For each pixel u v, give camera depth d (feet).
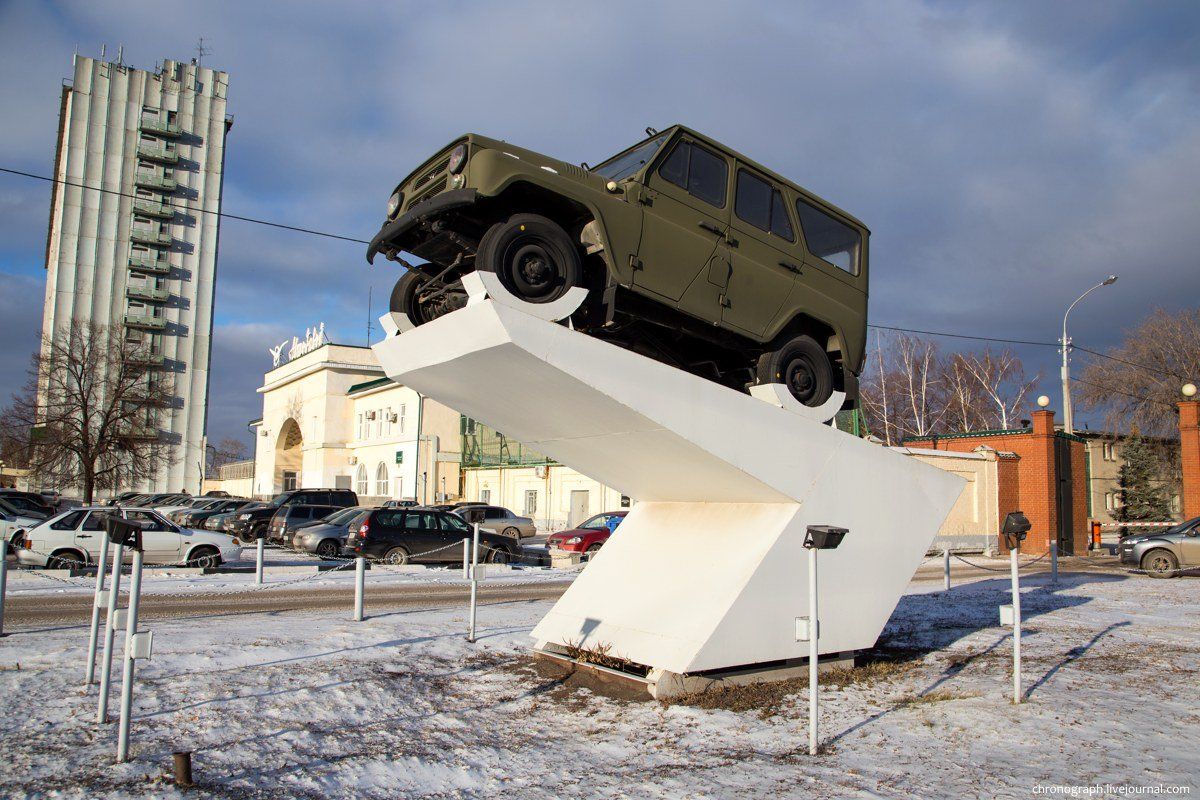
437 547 70.03
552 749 18.03
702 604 23.27
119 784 15.35
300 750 17.72
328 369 178.19
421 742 18.52
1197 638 32.42
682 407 21.27
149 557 61.31
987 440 102.58
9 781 15.39
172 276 231.30
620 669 23.80
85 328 178.40
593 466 26.35
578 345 19.58
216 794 14.99
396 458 160.66
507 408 23.30
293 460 209.26
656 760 17.21
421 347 21.33
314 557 74.13
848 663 25.68
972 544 94.63
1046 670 26.21
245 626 33.60
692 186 22.81
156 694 21.77
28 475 148.36
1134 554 66.85
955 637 32.68
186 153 234.58
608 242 20.43
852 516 25.17
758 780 15.76
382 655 27.35
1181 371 131.75
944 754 17.44
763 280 23.88
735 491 24.56
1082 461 105.60
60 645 28.27
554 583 57.26
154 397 146.20
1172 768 16.44
